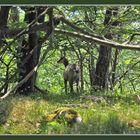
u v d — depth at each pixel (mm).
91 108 13875
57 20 12008
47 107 13391
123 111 13219
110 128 10055
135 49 10633
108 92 18578
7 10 13008
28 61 18156
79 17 21812
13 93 17391
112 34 18703
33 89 18547
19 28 12984
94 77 25156
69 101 15102
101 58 23250
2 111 12094
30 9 16828
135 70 30578
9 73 18250
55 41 19312
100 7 17859
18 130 11094
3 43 14453
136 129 10133
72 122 11188
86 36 11125
